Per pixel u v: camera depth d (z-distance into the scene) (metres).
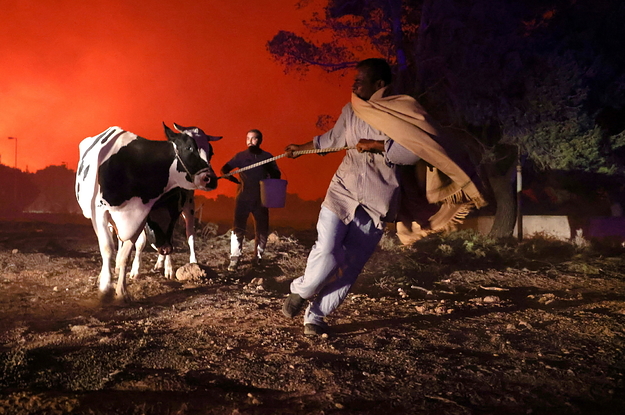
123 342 4.18
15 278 7.11
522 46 12.36
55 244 11.34
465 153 4.04
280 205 7.75
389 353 4.06
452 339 4.50
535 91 12.03
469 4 12.77
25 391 3.15
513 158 14.79
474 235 13.35
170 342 4.22
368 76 4.32
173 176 5.82
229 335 4.49
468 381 3.48
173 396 3.16
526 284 7.80
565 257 11.13
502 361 3.90
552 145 12.45
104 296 5.69
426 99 13.89
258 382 3.42
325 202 4.32
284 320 5.04
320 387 3.35
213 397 3.16
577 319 5.25
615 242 13.91
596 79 12.99
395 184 4.24
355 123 4.34
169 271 7.33
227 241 11.56
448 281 7.77
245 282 7.26
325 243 4.29
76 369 3.56
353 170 4.28
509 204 14.58
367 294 6.68
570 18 13.12
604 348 4.24
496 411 3.01
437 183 4.25
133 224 5.72
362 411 2.99
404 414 2.96
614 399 3.20
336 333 4.65
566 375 3.60
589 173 16.53
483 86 12.32
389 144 4.03
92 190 5.68
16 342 4.17
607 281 8.09
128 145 5.69
